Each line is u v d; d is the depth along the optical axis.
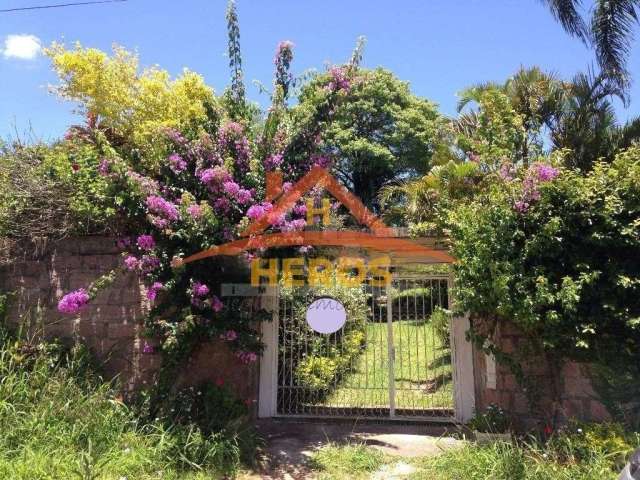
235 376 6.98
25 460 4.55
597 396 5.86
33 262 7.20
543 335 5.80
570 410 5.96
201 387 6.43
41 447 4.87
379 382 8.22
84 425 5.21
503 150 7.27
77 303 5.84
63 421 5.27
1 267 7.23
